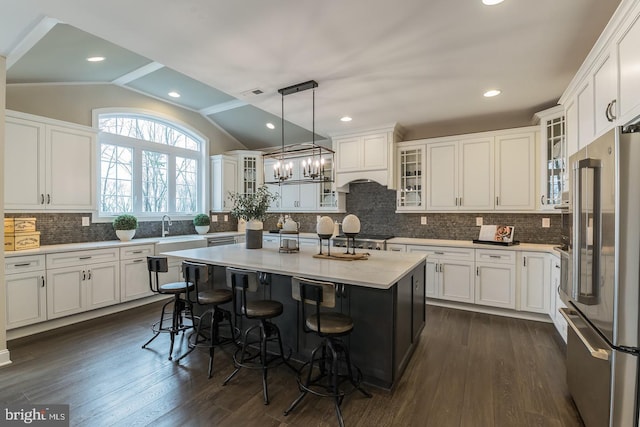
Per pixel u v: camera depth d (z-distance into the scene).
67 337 3.09
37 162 3.39
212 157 5.79
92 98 4.12
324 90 3.19
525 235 4.05
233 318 2.98
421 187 4.46
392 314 2.16
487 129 4.30
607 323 1.49
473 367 2.51
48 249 3.23
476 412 1.96
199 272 2.60
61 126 3.60
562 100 2.86
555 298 3.18
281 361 2.63
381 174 4.55
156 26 2.07
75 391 2.17
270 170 6.17
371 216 5.14
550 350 2.81
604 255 1.53
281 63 2.60
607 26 1.75
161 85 4.43
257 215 3.51
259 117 5.43
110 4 1.83
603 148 1.55
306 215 5.93
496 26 2.07
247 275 2.26
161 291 2.87
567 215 2.21
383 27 2.09
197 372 2.45
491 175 4.00
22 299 3.03
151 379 2.34
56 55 3.05
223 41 2.26
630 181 1.39
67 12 1.91
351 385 2.28
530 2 1.83
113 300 3.77
